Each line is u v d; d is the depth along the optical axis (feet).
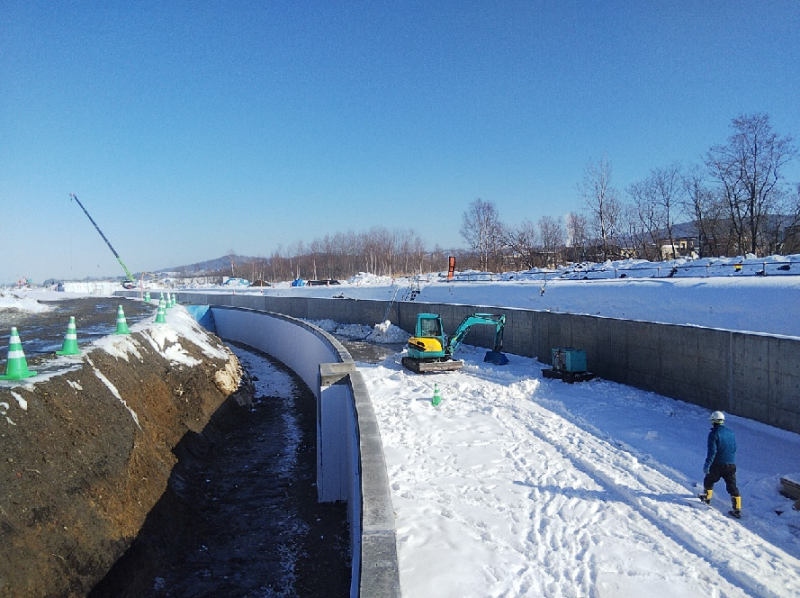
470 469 33.91
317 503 39.01
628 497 29.32
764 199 139.13
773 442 37.37
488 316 77.92
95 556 23.45
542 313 73.87
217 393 58.85
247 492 40.88
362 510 20.22
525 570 22.31
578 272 122.01
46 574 20.17
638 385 56.18
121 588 23.89
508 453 36.76
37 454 23.76
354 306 133.18
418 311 109.40
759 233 151.64
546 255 217.15
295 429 57.31
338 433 40.34
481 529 25.98
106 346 41.70
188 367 55.31
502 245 236.43
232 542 33.30
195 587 28.19
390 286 160.35
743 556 23.11
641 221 180.96
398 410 48.73
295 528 35.19
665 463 33.99
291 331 94.27
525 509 28.14
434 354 69.87
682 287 76.95
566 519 26.94
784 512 26.84
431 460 35.65
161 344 55.16
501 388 56.03
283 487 41.83
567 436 40.19
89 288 293.84
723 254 161.58
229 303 192.75
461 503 28.91
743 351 43.37
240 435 54.54
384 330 110.73
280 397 72.28
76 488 24.88
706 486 27.99
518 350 80.43
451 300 124.57
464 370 71.20
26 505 21.30
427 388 59.21
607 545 24.27
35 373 30.12
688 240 208.03
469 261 266.98
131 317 78.54
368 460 25.44
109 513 26.27
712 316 68.23
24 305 91.20
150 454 35.40
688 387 49.52
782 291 62.85
